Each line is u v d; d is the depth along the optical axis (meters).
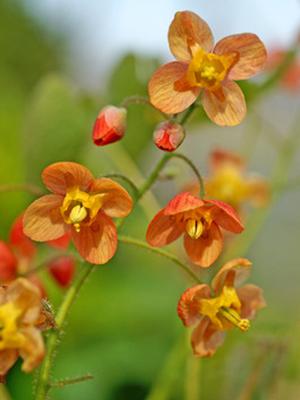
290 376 0.26
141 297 0.31
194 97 0.17
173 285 0.32
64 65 0.60
